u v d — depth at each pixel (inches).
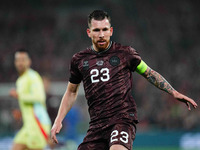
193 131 2177.7
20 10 3759.8
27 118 1043.9
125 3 3774.6
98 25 626.8
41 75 3078.2
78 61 657.6
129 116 621.6
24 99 1040.2
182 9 3801.7
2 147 1984.5
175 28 3631.9
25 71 1067.3
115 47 649.0
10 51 3302.2
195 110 2450.8
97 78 636.1
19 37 3496.6
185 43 3489.2
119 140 592.4
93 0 3764.8
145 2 3826.3
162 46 3415.4
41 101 1051.3
